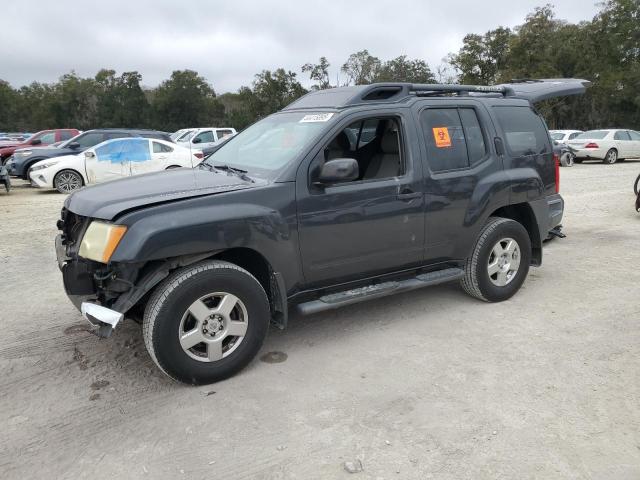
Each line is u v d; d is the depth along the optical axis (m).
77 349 4.17
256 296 3.64
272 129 4.48
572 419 3.10
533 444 2.88
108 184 4.09
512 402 3.30
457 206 4.57
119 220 3.25
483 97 5.00
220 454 2.85
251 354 3.70
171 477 2.67
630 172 17.56
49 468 2.76
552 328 4.45
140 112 66.38
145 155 14.14
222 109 70.81
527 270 5.19
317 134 3.92
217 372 3.56
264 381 3.63
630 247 7.17
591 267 6.24
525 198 5.05
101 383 3.64
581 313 4.77
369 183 4.10
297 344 4.23
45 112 71.94
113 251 3.21
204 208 3.42
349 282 4.19
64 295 5.46
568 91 6.77
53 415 3.25
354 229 4.03
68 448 2.92
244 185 3.69
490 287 4.94
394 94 4.45
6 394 3.51
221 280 3.47
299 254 3.81
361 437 2.97
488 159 4.80
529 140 5.25
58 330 4.55
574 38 44.16
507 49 46.38
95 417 3.22
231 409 3.28
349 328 4.53
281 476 2.66
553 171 5.45
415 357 3.96
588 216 9.45
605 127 46.53
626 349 4.02
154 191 3.64
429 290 5.49
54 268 6.46
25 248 7.48
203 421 3.16
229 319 3.56
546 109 43.72
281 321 3.84
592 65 43.69
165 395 3.46
